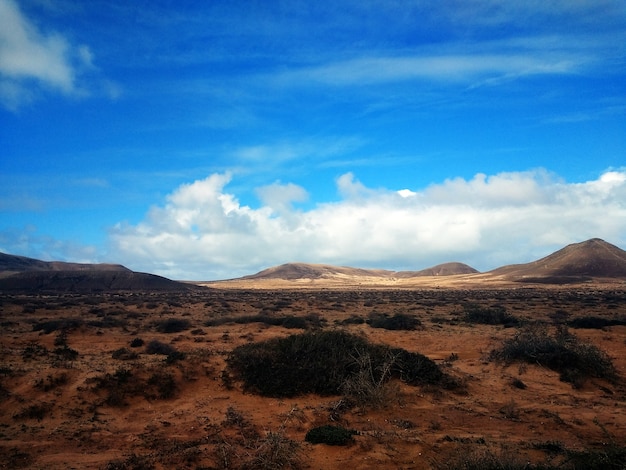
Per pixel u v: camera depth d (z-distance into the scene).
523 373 20.12
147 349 23.16
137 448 12.00
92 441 12.40
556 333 25.52
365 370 16.31
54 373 15.98
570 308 56.81
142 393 15.59
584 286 137.12
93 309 50.91
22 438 12.34
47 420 13.61
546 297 82.44
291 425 13.62
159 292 111.62
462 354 25.08
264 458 10.86
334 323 39.34
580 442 12.57
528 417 14.88
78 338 29.06
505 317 40.53
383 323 36.06
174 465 10.56
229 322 37.78
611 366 20.92
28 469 10.47
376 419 14.35
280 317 37.88
